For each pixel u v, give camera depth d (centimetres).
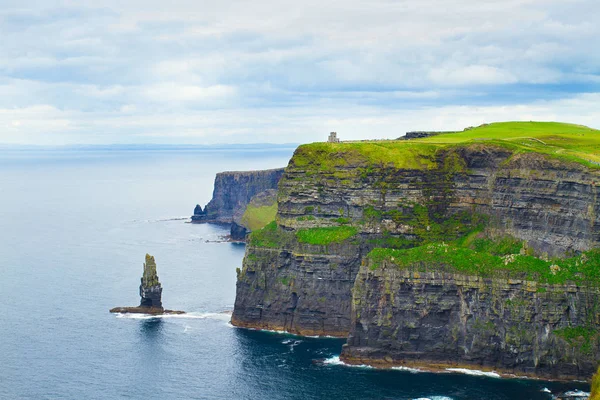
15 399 18538
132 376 19962
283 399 18362
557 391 18662
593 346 19450
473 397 18288
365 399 18262
